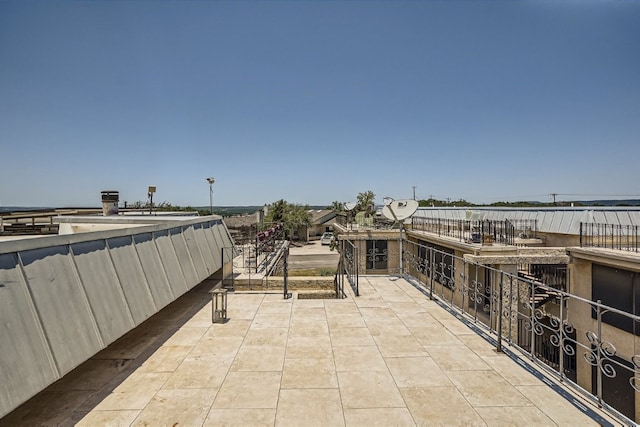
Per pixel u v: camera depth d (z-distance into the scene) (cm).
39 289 308
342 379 398
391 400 355
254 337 523
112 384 388
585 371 977
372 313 634
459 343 499
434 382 390
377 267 1705
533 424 314
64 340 316
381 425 316
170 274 568
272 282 899
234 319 605
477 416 328
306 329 556
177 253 625
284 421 322
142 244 520
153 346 491
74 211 1479
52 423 319
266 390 375
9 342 264
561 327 390
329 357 454
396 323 581
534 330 439
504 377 401
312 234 5022
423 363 437
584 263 1022
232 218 4119
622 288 898
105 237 433
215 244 852
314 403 350
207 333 541
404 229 1731
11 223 1202
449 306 678
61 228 817
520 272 1251
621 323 896
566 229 1304
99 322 369
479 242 1083
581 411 333
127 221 791
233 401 354
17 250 296
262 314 631
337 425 316
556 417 323
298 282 952
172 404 349
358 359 448
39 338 291
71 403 351
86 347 338
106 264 417
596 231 1188
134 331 550
